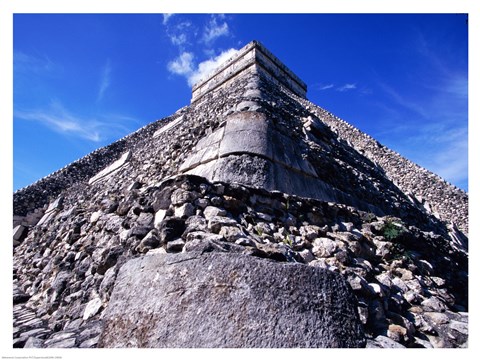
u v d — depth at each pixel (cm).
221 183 293
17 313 316
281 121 512
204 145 469
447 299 313
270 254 203
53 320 267
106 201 459
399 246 354
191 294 157
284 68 1222
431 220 827
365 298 230
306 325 152
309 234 297
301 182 414
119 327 164
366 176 682
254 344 140
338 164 575
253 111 454
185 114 999
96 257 312
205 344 142
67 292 294
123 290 178
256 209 298
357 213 392
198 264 166
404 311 253
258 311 149
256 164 374
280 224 295
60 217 608
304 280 166
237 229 235
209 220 247
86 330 207
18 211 876
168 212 271
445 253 438
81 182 1065
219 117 533
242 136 412
